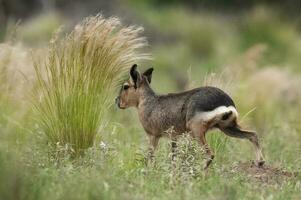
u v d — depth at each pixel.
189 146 12.50
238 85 18.98
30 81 15.22
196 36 38.41
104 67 13.84
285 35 38.59
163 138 15.28
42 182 10.80
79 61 13.77
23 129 14.57
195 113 12.90
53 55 13.89
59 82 13.81
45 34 32.97
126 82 14.22
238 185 12.01
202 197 11.02
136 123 18.41
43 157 12.77
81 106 13.73
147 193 11.18
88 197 10.10
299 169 13.59
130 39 14.04
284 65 33.41
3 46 16.25
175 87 28.91
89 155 12.96
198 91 13.09
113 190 10.84
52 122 13.80
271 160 15.22
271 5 47.16
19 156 11.71
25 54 16.58
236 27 40.41
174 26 39.66
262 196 11.37
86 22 14.29
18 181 9.83
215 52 37.47
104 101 13.98
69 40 13.90
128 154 14.18
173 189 11.52
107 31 13.88
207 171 12.62
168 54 36.44
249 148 16.75
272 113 21.33
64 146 13.55
